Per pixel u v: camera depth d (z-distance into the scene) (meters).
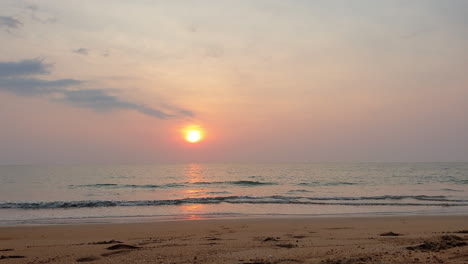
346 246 8.95
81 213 20.97
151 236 12.63
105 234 13.29
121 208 23.64
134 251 8.62
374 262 6.55
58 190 45.47
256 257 7.48
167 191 42.78
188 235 12.67
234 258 7.43
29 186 52.88
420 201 27.36
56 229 14.71
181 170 132.00
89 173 104.56
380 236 11.30
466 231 12.34
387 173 94.19
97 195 37.59
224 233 13.14
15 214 20.61
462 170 114.00
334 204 25.62
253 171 118.69
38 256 8.44
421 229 13.52
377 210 22.08
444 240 9.15
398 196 30.84
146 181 65.56
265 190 43.06
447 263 6.40
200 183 57.97
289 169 137.00
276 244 9.55
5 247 10.32
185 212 21.39
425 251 7.68
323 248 8.61
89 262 7.52
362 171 110.44
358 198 29.78
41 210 22.50
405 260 6.67
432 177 72.25
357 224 15.51
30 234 13.51
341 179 67.69
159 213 20.92
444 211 21.33
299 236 11.75
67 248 9.65
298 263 6.79
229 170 130.75
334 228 14.20
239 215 19.81
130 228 14.88
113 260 7.62
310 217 18.48
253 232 13.23
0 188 49.28
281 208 23.44
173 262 7.18
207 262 7.08
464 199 28.66
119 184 56.53
